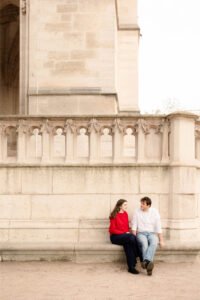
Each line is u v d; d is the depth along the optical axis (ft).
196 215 35.83
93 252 33.71
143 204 32.55
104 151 47.03
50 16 51.26
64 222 35.42
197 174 36.45
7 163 35.70
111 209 35.29
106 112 50.21
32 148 36.42
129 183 35.32
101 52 50.80
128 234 31.86
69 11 51.26
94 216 35.42
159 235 32.50
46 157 35.91
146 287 26.99
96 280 28.66
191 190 34.86
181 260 33.76
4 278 29.07
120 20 75.46
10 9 73.51
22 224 35.40
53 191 35.60
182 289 26.53
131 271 30.63
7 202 35.78
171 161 35.09
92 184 35.50
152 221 32.42
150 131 35.86
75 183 35.58
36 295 25.04
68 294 25.31
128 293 25.62
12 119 36.01
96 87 50.55
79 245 33.68
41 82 50.78
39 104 50.47
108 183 35.42
